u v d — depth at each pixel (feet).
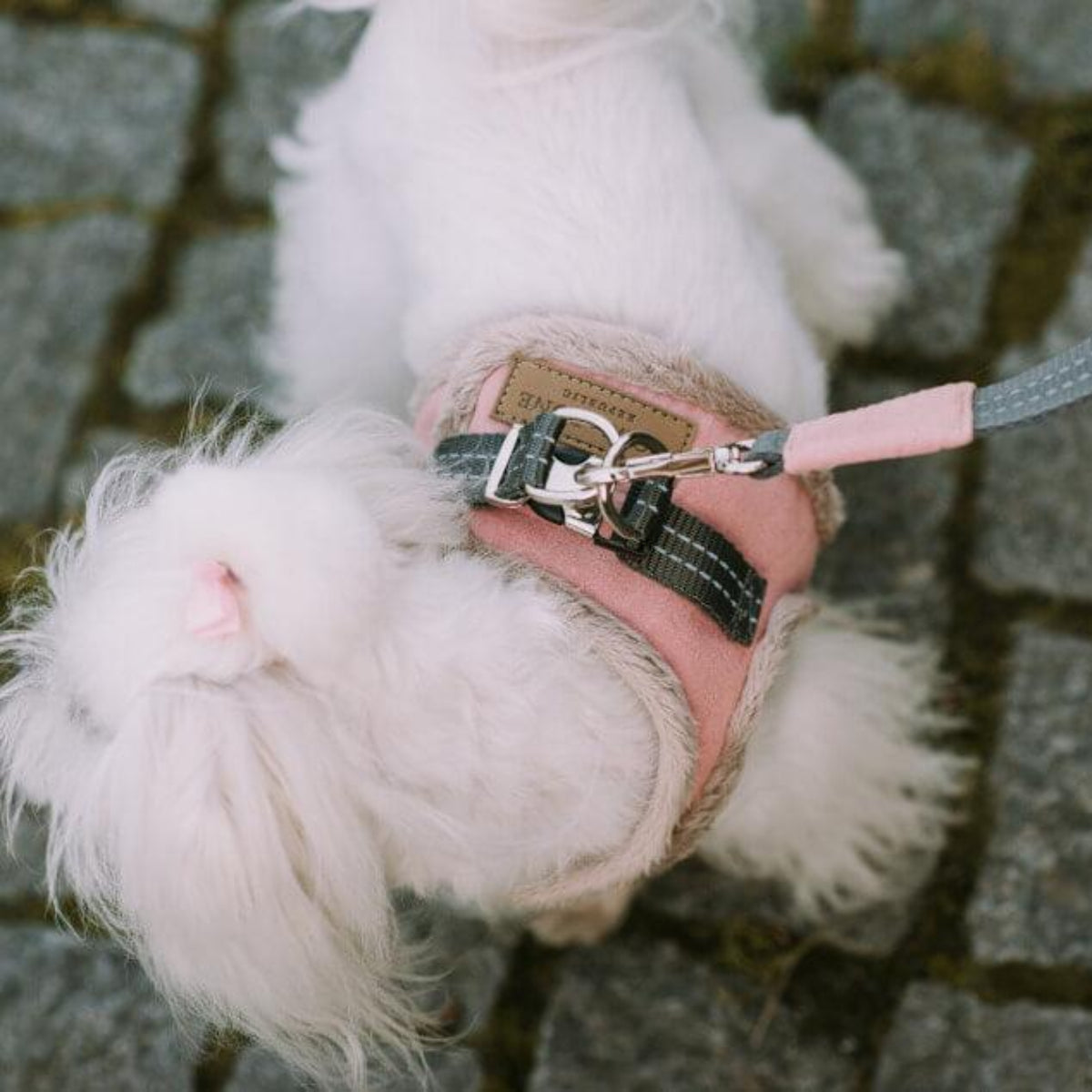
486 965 3.57
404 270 3.24
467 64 3.12
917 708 3.59
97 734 2.74
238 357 3.93
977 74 3.92
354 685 2.69
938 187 3.89
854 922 3.54
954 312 3.82
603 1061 3.51
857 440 2.63
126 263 4.02
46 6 4.18
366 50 3.29
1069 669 3.61
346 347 3.54
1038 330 3.78
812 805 3.36
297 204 3.63
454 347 2.99
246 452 2.87
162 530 2.64
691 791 2.89
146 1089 3.55
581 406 2.91
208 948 2.72
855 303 3.76
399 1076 3.23
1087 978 3.46
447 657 2.72
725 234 3.07
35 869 3.67
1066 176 3.85
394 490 2.78
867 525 3.73
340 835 2.69
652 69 3.16
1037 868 3.52
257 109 4.09
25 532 3.87
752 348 3.03
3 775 3.17
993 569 3.68
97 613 2.68
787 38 4.01
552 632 2.79
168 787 2.62
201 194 4.06
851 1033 3.49
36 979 3.62
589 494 2.78
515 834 2.81
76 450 3.92
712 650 2.88
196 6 4.16
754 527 2.96
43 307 4.01
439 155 3.10
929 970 3.51
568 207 3.02
